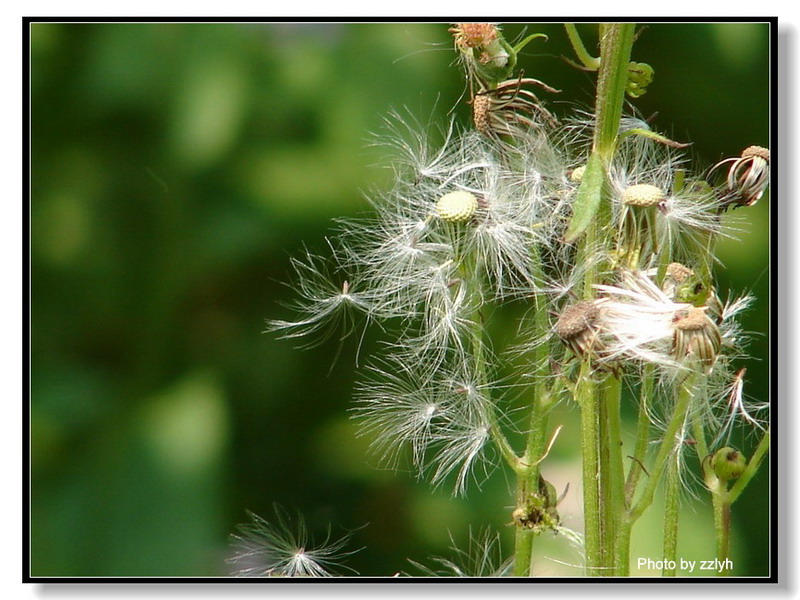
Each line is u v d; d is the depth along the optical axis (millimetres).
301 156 473
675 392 267
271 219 475
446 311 279
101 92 467
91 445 467
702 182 274
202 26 466
